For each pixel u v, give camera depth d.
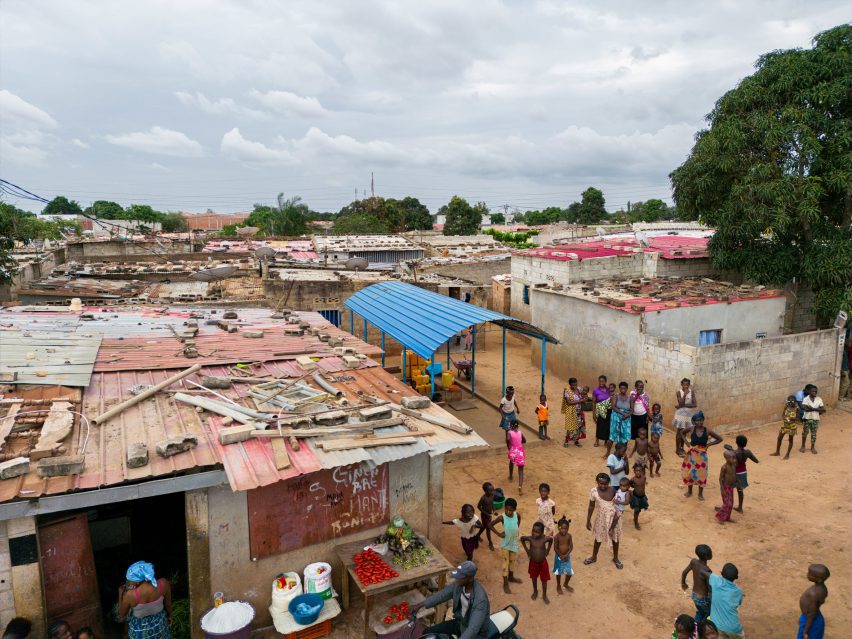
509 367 22.45
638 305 16.75
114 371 10.25
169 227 69.56
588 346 18.97
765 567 9.66
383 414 8.91
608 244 27.45
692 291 18.98
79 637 6.67
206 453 7.43
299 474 7.16
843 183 17.52
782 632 8.12
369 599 8.09
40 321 13.34
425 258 37.78
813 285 18.95
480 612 6.22
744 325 18.06
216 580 7.59
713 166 19.86
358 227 60.94
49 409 8.30
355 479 8.38
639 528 10.95
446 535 10.72
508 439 12.43
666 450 14.62
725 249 20.73
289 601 7.62
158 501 10.22
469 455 14.02
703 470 11.91
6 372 9.31
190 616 7.57
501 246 48.94
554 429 15.99
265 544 7.83
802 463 13.71
